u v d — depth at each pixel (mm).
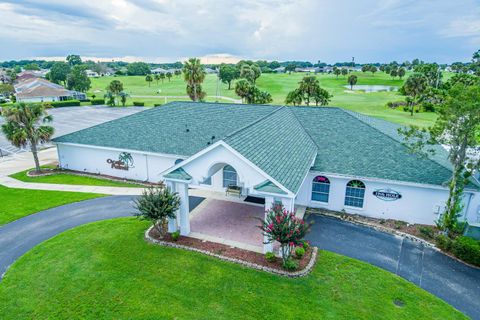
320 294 13711
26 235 18859
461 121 17062
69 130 51781
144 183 27688
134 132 29609
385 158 21641
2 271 15305
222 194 24953
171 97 103500
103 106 84625
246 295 13562
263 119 23266
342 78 169000
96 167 30094
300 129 25922
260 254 16531
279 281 14477
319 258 16547
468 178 18891
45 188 26578
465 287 14570
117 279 14539
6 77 144375
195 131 28172
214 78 191125
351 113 28359
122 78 189750
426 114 66812
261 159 16688
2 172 30859
